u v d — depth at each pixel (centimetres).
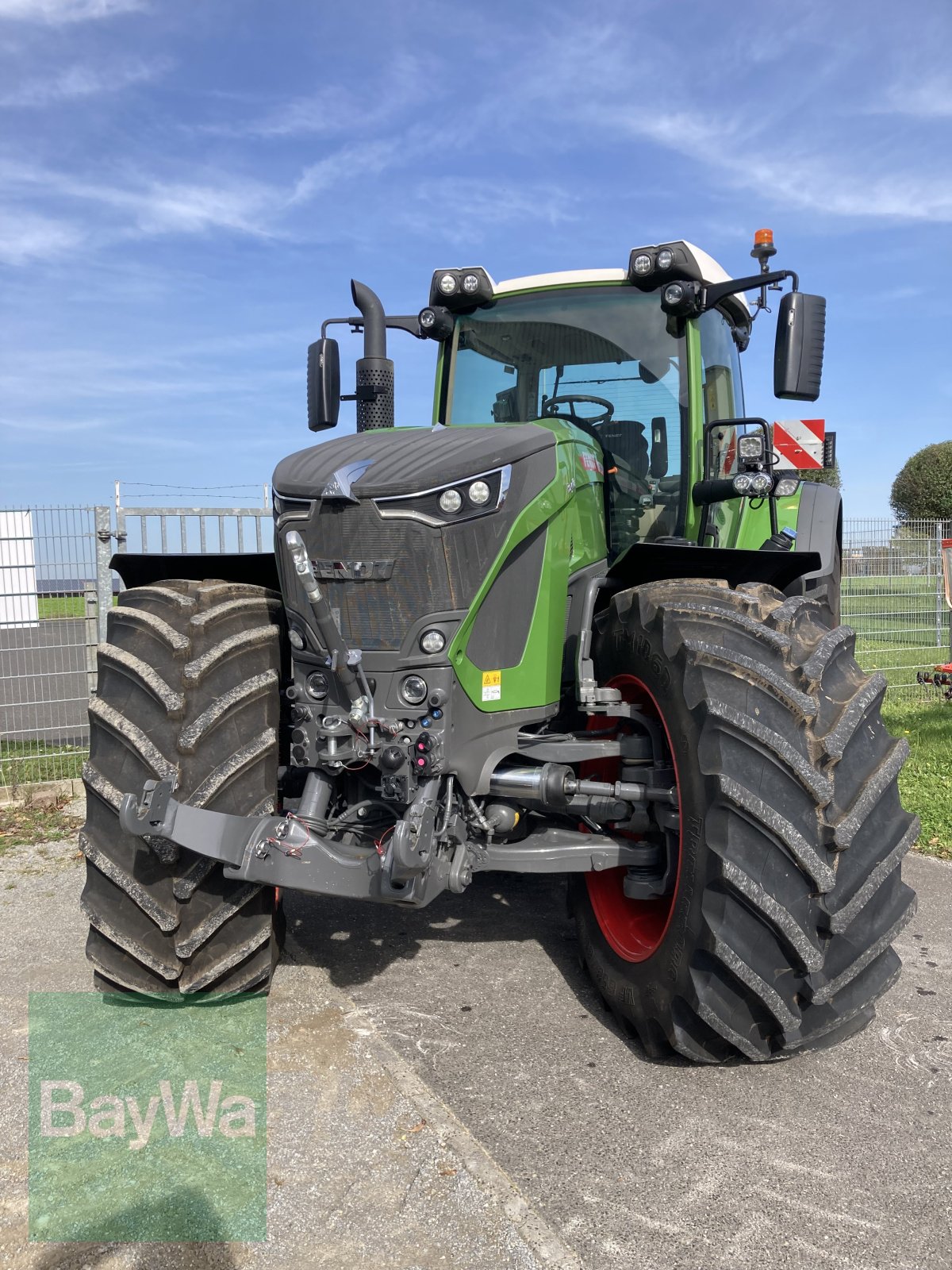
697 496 378
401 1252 202
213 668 288
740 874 246
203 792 271
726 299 421
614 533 393
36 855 500
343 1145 238
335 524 274
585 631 326
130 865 280
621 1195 223
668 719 278
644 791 287
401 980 338
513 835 320
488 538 275
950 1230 211
